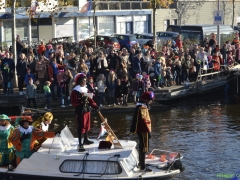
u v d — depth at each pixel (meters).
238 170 21.38
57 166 17.25
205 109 33.94
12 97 32.31
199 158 22.97
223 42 51.38
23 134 17.72
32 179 17.30
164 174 17.38
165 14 72.56
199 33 50.97
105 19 64.88
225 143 25.39
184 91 36.62
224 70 40.47
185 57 37.94
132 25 69.00
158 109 33.44
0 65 32.97
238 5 80.88
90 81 30.67
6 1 46.78
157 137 26.66
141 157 17.78
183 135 27.03
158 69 35.12
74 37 60.78
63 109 31.09
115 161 16.97
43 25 57.09
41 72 32.41
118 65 32.88
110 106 32.12
